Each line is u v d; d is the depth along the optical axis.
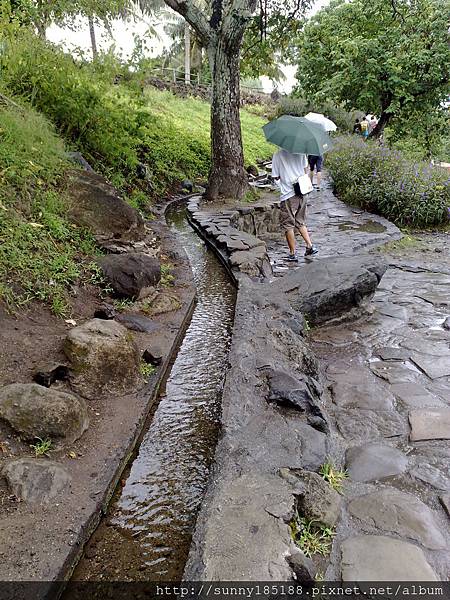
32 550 1.97
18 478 2.26
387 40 15.71
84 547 2.15
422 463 2.62
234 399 2.91
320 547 2.02
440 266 6.61
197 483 2.59
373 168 10.86
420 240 8.12
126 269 4.52
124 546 2.19
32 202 4.77
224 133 10.02
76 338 3.15
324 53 17.88
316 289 4.63
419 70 15.52
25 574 1.87
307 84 19.14
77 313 3.95
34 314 3.64
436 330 4.48
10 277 3.76
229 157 10.11
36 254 4.17
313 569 1.83
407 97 15.38
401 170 10.09
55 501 2.24
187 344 4.17
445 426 2.95
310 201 11.16
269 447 2.53
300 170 6.54
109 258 4.68
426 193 8.95
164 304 4.59
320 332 4.48
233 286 5.56
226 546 1.85
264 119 26.02
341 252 7.18
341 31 17.12
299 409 2.88
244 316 4.18
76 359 3.08
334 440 2.82
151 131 12.39
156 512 2.39
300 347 3.62
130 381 3.25
